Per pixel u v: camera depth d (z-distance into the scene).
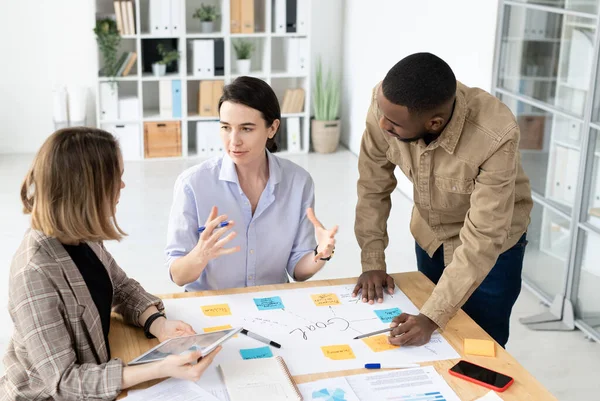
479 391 1.71
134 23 6.47
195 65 6.55
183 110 6.61
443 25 5.01
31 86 6.61
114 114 6.46
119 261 4.40
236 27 6.59
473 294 2.44
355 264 4.46
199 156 6.75
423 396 1.68
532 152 4.11
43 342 1.62
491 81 4.41
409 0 5.54
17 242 4.61
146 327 1.93
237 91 2.05
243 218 2.26
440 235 2.40
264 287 2.22
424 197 2.27
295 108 6.94
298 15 6.73
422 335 1.91
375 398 1.67
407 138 1.95
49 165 1.58
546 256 4.03
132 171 6.24
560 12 3.73
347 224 5.11
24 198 1.67
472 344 1.90
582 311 3.71
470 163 2.04
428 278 2.47
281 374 1.73
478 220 2.01
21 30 6.46
